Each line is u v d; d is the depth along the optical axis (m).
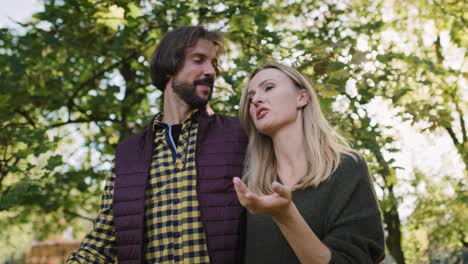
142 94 6.04
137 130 5.83
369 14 5.95
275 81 2.09
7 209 4.60
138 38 5.59
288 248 1.91
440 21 7.01
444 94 6.94
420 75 5.85
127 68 6.01
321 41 5.05
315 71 4.39
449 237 9.26
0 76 5.18
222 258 2.19
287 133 2.06
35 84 5.38
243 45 5.29
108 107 5.68
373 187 1.99
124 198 2.34
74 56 5.40
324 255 1.65
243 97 2.21
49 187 5.61
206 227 2.22
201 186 2.29
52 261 11.45
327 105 4.02
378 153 5.06
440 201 8.83
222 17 5.33
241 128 2.44
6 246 8.66
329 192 1.93
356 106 4.80
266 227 1.97
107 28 5.16
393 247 8.21
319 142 2.04
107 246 2.43
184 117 2.54
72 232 7.34
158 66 2.60
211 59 2.59
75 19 5.02
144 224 2.31
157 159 2.40
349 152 2.02
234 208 2.25
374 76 4.94
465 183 8.71
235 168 2.32
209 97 2.55
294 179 2.03
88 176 5.73
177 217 2.27
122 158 2.46
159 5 5.58
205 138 2.41
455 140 8.80
